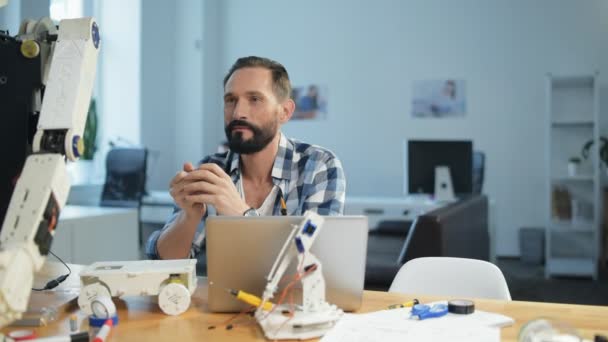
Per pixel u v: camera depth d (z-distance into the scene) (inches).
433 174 164.6
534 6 220.1
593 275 189.6
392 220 170.9
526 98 221.8
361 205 167.2
